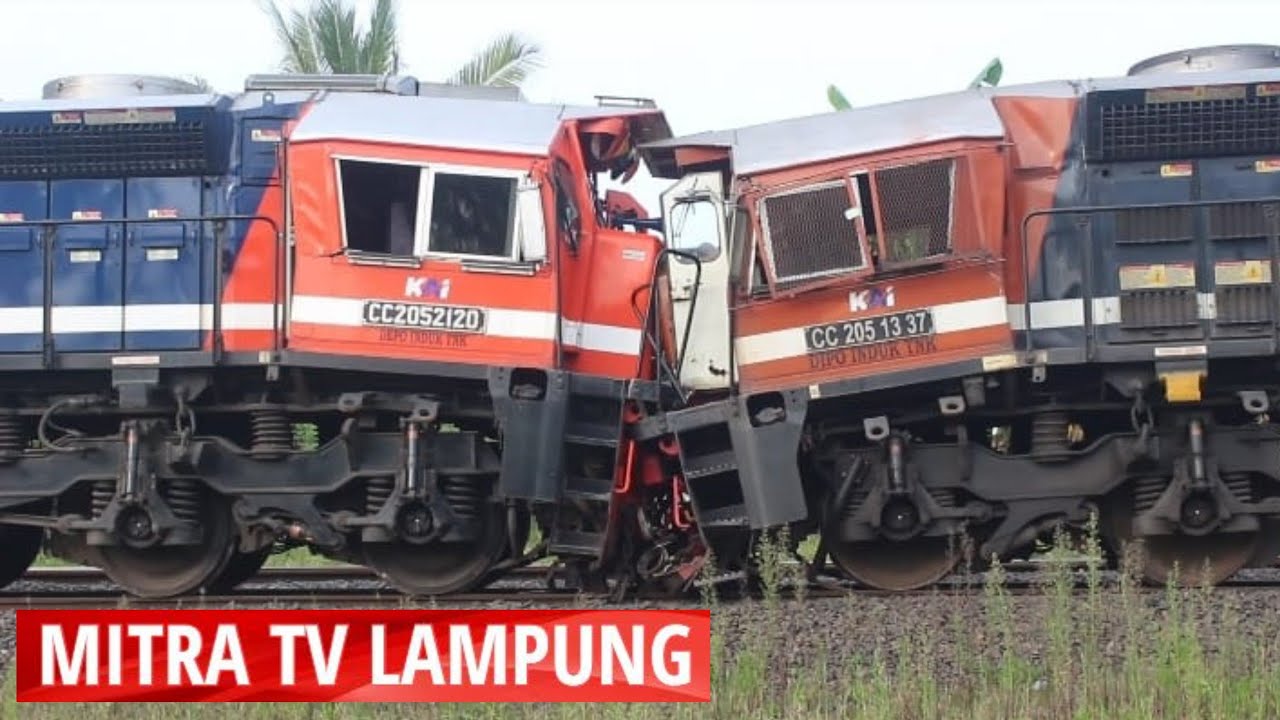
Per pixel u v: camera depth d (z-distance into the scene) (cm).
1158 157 1127
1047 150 1136
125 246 1156
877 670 808
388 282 1109
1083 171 1132
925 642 839
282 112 1166
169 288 1150
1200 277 1109
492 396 1087
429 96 1239
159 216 1166
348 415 1133
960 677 823
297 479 1133
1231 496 1090
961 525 1117
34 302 1157
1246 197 1120
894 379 1098
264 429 1147
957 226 1092
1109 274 1114
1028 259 1121
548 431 1086
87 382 1171
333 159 1108
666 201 1168
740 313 1130
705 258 1159
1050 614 900
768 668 850
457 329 1107
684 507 1150
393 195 1115
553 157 1122
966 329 1101
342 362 1102
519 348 1106
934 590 1084
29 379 1172
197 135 1156
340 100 1166
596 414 1116
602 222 1220
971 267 1098
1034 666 835
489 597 1145
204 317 1145
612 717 759
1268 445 1096
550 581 1188
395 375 1123
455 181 1111
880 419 1116
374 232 1116
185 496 1144
